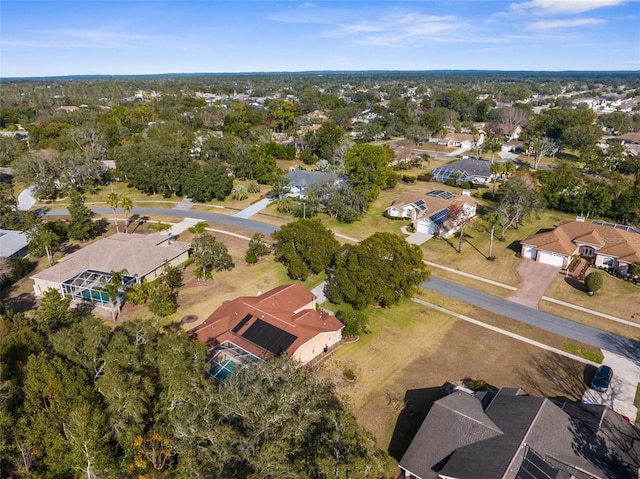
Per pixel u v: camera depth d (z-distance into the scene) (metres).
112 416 28.20
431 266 61.53
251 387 27.59
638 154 119.81
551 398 36.34
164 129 129.75
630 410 35.19
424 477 27.89
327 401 34.53
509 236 72.38
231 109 195.38
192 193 87.69
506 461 26.39
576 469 26.34
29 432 28.03
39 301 52.38
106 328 35.03
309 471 22.98
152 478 25.73
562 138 133.38
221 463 23.64
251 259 61.53
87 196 94.50
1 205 73.31
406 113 181.75
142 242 59.22
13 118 184.75
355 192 81.38
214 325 43.03
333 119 182.50
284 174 97.00
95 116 164.62
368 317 48.66
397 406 35.94
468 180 105.12
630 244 61.00
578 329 46.53
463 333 45.88
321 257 54.97
